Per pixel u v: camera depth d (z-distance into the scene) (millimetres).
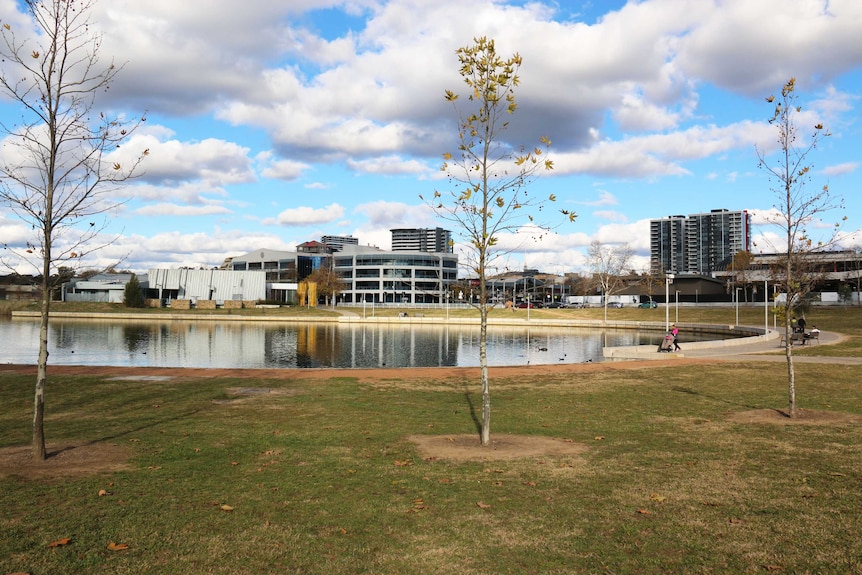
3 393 20359
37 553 7180
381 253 183000
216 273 154875
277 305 152875
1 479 10203
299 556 7254
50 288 11844
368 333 90688
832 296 97375
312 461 11664
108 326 98062
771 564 6969
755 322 88000
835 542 7547
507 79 12727
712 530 8000
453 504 9117
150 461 11523
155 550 7355
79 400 19141
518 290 183000
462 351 61406
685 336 79125
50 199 11625
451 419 16422
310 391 21516
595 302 153000
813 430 14391
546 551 7422
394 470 11016
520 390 22062
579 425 15508
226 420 16000
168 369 27562
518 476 10617
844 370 26812
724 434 14102
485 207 13016
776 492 9516
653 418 16422
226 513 8656
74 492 9492
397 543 7668
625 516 8562
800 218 17141
